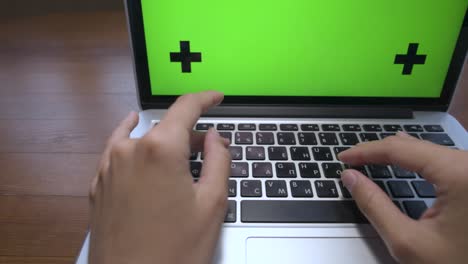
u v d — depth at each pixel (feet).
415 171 0.90
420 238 0.76
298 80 1.42
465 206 0.74
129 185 0.70
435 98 1.45
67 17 2.53
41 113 1.57
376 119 1.41
